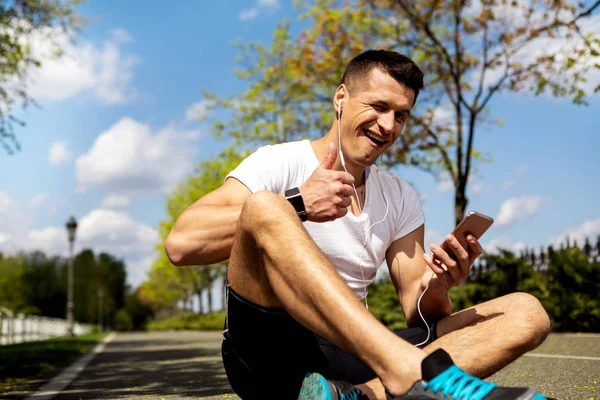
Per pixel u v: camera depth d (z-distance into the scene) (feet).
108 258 422.82
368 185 7.42
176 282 164.96
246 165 6.99
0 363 27.50
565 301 29.84
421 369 4.93
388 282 41.96
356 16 49.52
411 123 46.60
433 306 6.98
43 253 342.23
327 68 50.75
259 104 68.85
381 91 6.84
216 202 6.73
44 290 328.49
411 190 7.86
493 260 35.19
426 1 44.01
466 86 44.57
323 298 5.23
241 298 6.18
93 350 45.42
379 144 7.01
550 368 15.15
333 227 6.97
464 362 6.15
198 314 157.58
